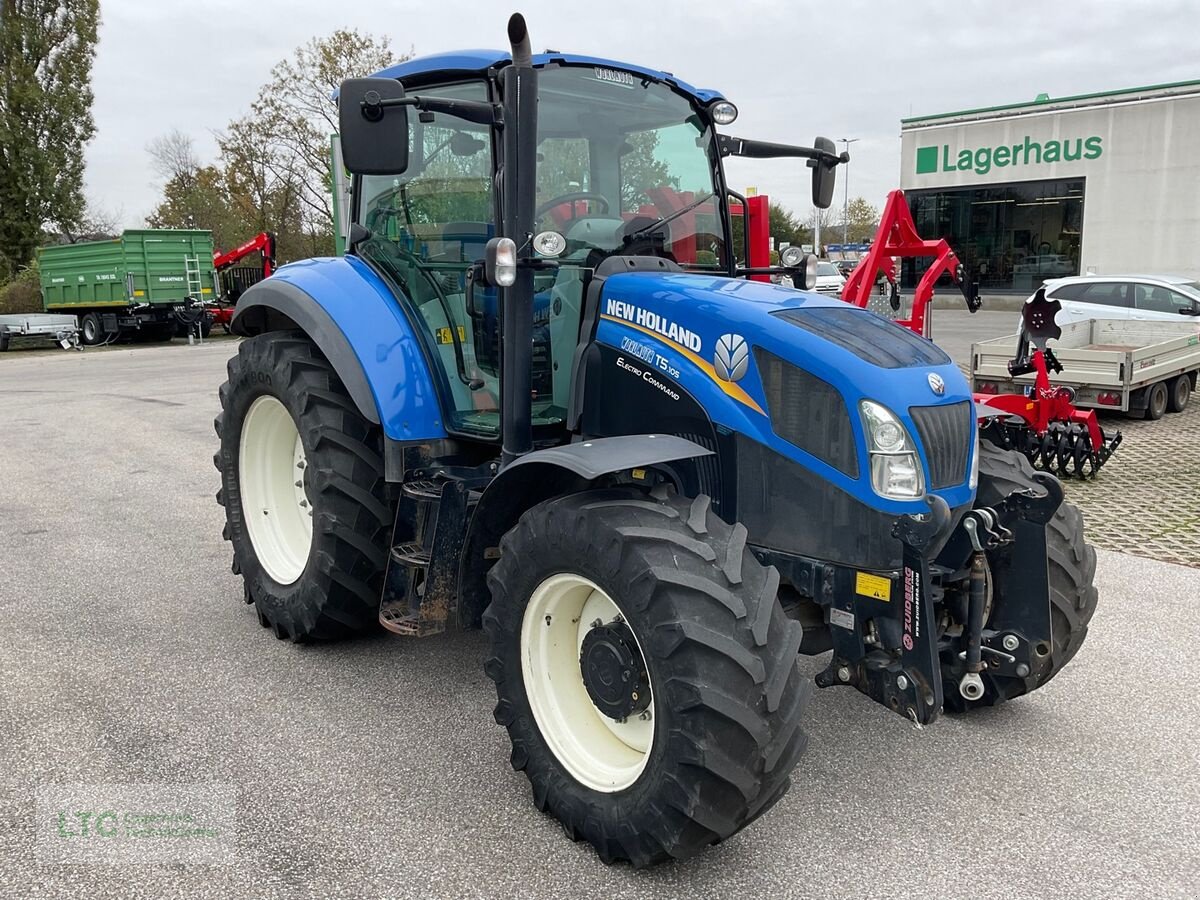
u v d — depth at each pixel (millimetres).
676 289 3107
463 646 4164
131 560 5340
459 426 3623
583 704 2863
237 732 3355
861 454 2705
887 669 2723
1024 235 25734
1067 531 3424
